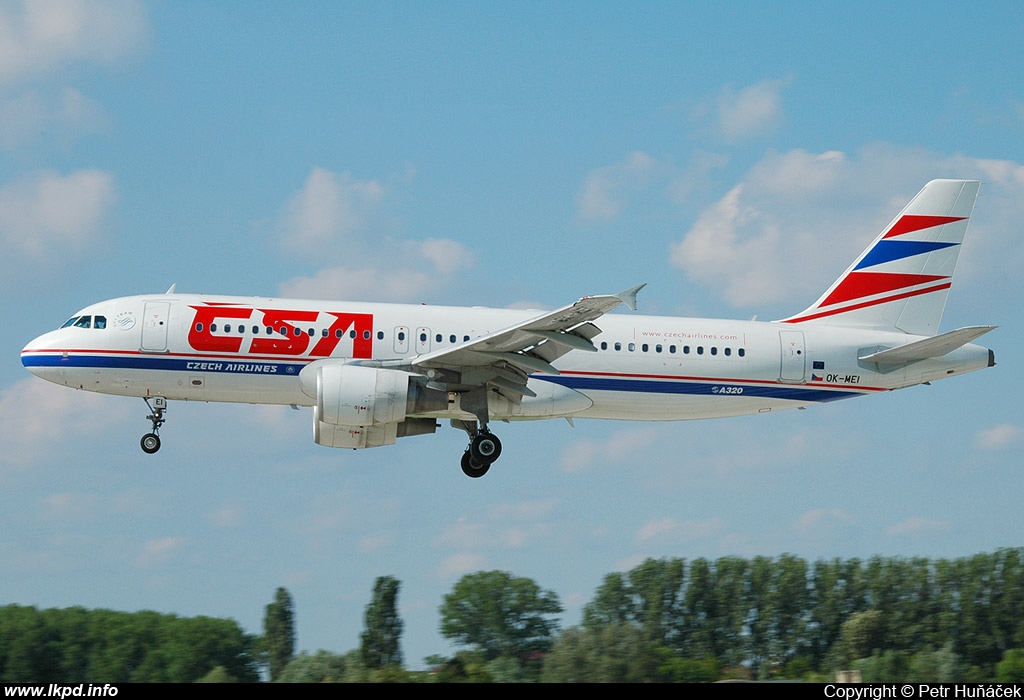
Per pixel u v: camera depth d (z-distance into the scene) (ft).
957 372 390.21
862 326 396.16
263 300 360.28
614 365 367.04
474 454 365.61
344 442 369.09
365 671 239.71
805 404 385.29
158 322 349.20
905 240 400.67
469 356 339.57
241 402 360.89
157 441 365.20
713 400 376.68
